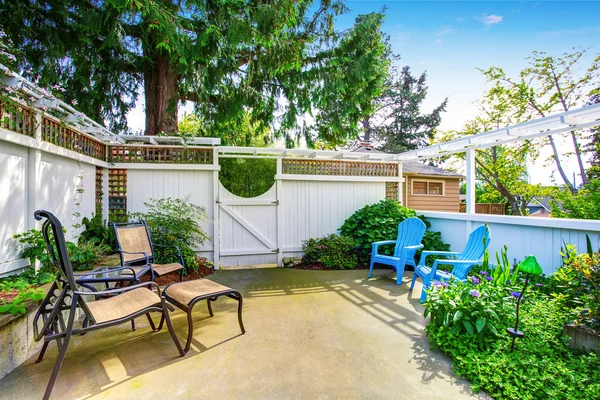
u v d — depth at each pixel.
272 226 5.97
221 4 5.23
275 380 2.01
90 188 4.70
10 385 1.91
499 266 2.99
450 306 2.46
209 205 5.63
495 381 1.88
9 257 2.89
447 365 2.21
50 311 2.09
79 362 2.21
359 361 2.26
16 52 2.95
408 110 19.55
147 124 6.58
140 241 4.11
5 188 2.86
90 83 5.98
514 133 4.41
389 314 3.22
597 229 3.45
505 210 14.20
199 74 5.71
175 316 3.16
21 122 3.05
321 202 6.27
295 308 3.41
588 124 3.74
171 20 4.56
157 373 2.08
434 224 6.19
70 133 4.02
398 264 4.47
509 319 2.50
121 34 5.01
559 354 2.18
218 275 5.02
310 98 6.98
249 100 6.54
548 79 10.91
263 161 6.91
